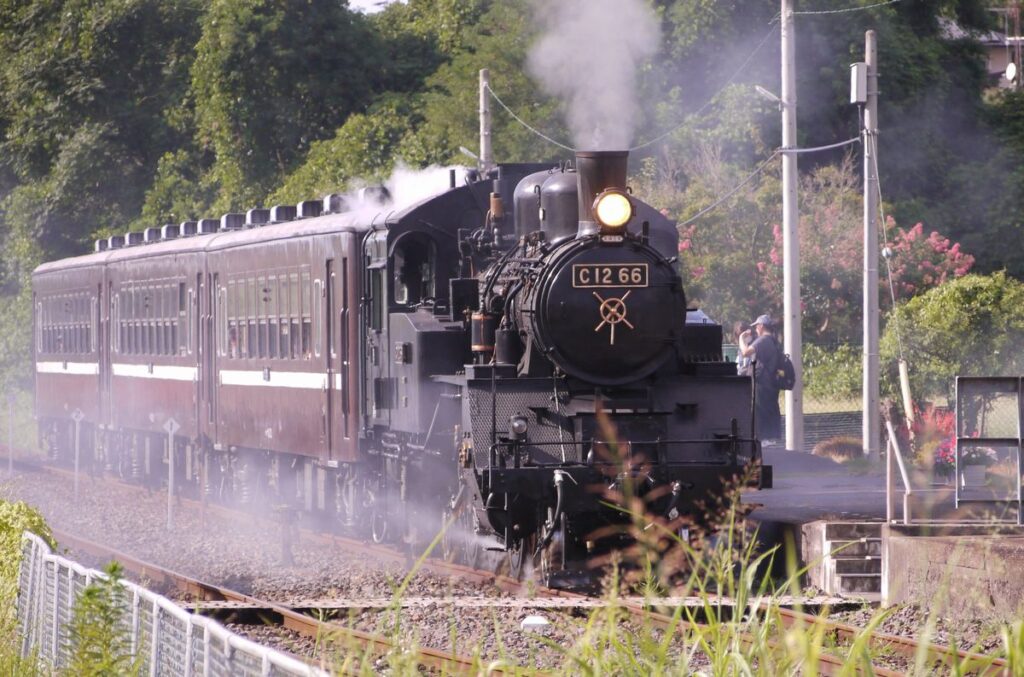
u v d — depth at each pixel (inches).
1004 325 4259.4
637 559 1991.9
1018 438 2025.1
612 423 2069.4
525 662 1526.8
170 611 1331.2
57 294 4948.3
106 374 4379.9
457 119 6102.4
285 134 7121.1
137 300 4079.7
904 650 1588.3
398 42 7657.5
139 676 1408.7
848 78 6279.5
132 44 7746.1
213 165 7470.5
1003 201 6412.4
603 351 2079.2
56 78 7736.2
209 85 7116.1
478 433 2062.0
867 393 3467.0
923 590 1882.4
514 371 2143.2
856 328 5113.2
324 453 2812.5
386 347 2495.1
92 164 7485.2
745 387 2156.7
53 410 4977.9
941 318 4266.7
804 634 969.5
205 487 3250.5
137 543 2915.8
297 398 2947.8
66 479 4330.7
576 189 2166.6
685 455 2087.8
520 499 2033.7
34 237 7573.8
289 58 7062.0
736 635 1006.4
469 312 2269.9
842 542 2117.4
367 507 2699.3
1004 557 1781.5
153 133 7691.9
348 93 7253.9
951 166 6574.8
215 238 3543.3
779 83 6264.8
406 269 2495.1
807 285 5049.2
